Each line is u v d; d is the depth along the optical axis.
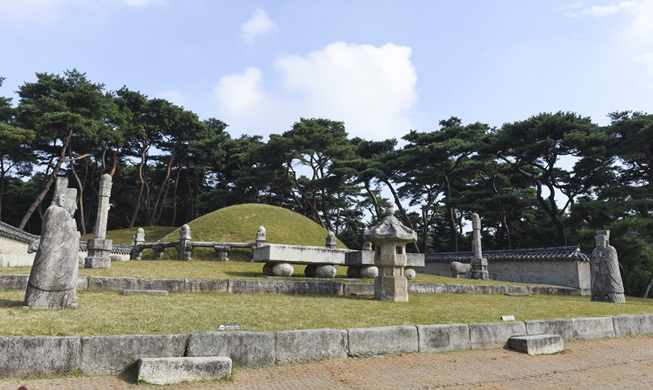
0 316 6.60
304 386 5.55
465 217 45.25
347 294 12.54
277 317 8.04
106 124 37.88
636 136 26.39
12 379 5.07
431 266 31.12
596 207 25.06
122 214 55.94
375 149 48.16
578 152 28.30
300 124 41.50
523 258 24.06
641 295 28.78
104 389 5.02
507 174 38.47
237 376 5.76
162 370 5.35
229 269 16.05
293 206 52.22
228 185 55.09
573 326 9.11
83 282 10.05
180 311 7.98
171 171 54.41
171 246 20.84
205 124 51.06
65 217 7.81
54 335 5.79
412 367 6.54
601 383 6.34
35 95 36.12
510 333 8.27
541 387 6.01
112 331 6.21
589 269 21.73
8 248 21.48
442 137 39.34
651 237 22.97
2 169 41.47
